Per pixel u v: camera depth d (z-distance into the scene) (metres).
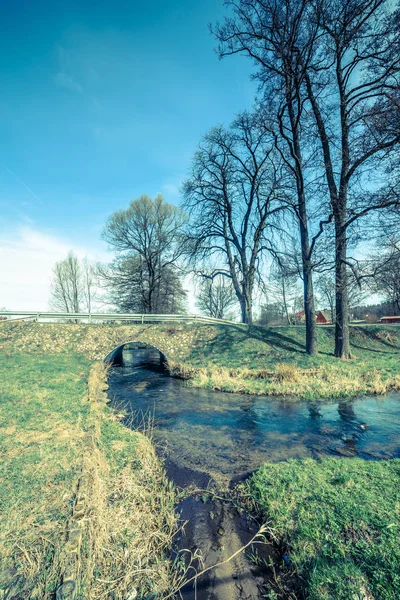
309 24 13.65
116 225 32.22
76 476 4.93
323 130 15.21
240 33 14.64
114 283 32.97
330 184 15.09
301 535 3.85
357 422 8.70
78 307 40.44
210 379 13.98
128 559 3.66
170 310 34.56
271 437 7.79
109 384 14.61
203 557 3.84
